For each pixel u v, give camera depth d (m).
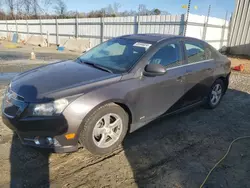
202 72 3.88
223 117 4.22
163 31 13.94
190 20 12.82
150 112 3.15
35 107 2.31
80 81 2.62
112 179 2.36
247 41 16.09
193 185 2.32
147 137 3.27
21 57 12.61
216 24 15.49
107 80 2.68
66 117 2.31
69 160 2.64
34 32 26.72
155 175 2.45
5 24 32.69
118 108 2.73
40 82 2.63
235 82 7.47
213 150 3.03
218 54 4.47
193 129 3.62
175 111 3.64
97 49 3.81
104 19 17.69
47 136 2.35
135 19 15.47
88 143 2.55
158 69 2.87
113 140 2.80
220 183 2.37
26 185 2.21
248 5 15.57
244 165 2.72
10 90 2.70
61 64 3.41
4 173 2.35
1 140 2.97
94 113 2.51
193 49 3.83
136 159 2.73
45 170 2.44
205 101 4.30
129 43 3.49
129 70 2.89
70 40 20.22
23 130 2.36
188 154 2.89
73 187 2.21
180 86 3.49
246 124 3.96
